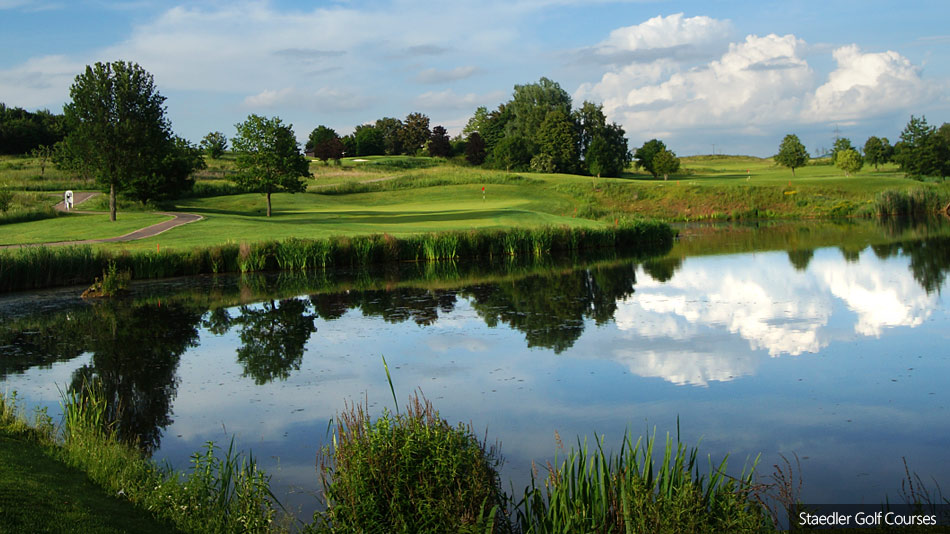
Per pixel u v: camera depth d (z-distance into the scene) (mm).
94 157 51062
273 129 60688
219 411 14180
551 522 7914
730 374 16359
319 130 174875
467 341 20266
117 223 50500
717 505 7828
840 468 10852
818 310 23859
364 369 17359
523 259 43344
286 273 37438
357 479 7773
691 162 171750
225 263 37969
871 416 13297
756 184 80312
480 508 7664
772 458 11336
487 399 14672
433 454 7828
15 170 88562
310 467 11133
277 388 15805
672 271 35438
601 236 49906
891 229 53969
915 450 11570
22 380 16594
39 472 9180
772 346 19016
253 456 11656
